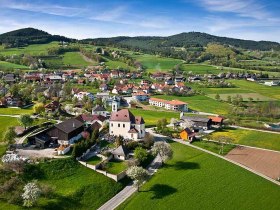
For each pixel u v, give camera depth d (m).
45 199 110.06
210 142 178.25
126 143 161.25
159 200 117.19
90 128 177.38
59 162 130.38
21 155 134.75
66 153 140.12
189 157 155.38
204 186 127.12
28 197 104.25
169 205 114.31
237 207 114.06
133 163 136.12
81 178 125.56
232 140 181.12
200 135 189.75
